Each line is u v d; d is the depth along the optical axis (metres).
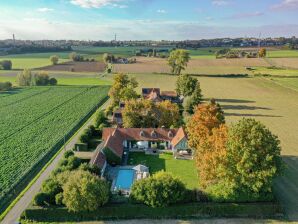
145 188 56.78
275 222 55.22
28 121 116.94
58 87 190.12
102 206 56.50
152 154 86.44
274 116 125.00
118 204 57.16
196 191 59.00
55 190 58.38
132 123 97.12
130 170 75.44
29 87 192.12
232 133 58.06
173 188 56.44
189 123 80.62
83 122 116.62
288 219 56.00
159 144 90.62
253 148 55.34
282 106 142.25
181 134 85.94
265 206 56.62
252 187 55.56
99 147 82.25
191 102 123.25
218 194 57.44
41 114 126.69
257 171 55.62
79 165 70.06
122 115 101.00
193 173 74.31
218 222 55.28
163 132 90.81
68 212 56.12
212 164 60.31
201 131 74.69
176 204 57.06
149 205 56.38
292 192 65.25
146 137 90.25
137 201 56.91
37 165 79.25
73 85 197.38
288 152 86.81
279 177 71.56
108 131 91.88
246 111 132.88
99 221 55.84
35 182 70.38
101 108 137.62
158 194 55.81
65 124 112.88
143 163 80.69
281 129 107.88
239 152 56.25
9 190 66.88
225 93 172.12
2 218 57.00
